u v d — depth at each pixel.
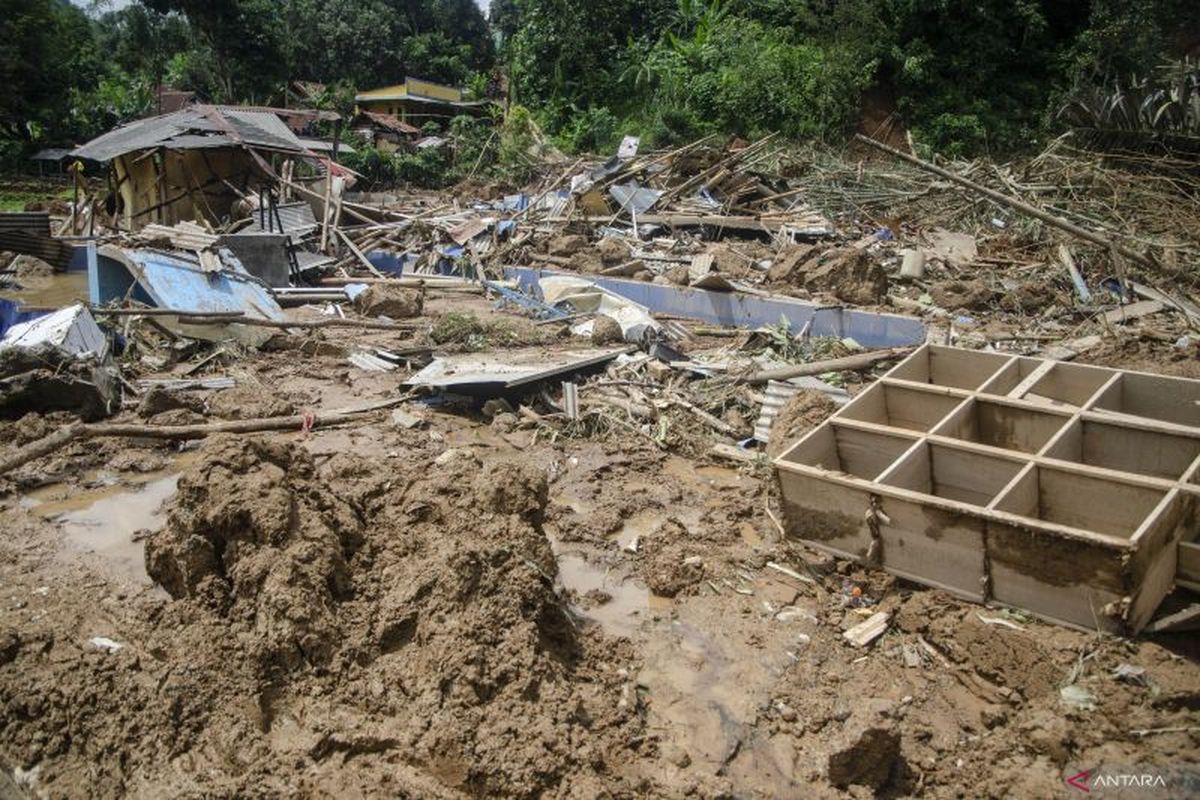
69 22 46.09
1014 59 31.72
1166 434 6.51
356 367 11.57
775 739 4.89
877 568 6.32
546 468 8.50
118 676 5.06
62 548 6.96
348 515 6.04
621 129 32.62
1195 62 26.39
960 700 5.19
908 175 20.84
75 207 19.27
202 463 5.82
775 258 16.03
